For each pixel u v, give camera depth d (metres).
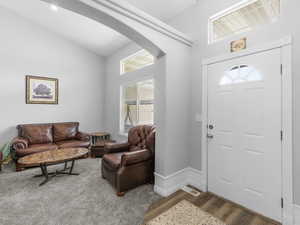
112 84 4.91
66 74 4.49
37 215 1.78
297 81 1.57
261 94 1.80
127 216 1.77
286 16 1.63
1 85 3.61
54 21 3.86
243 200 1.95
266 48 1.75
